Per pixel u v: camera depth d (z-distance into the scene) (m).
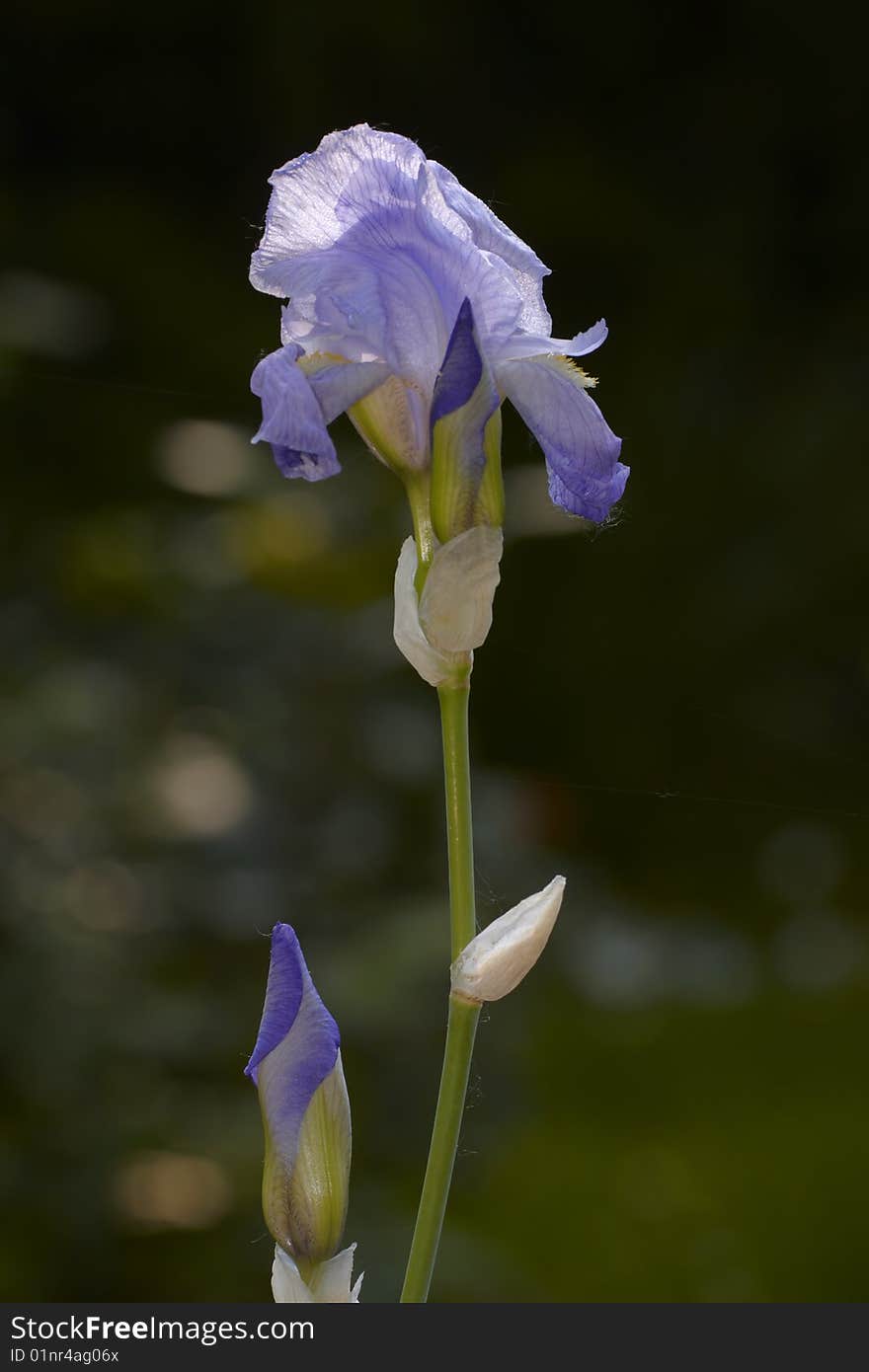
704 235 5.81
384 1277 2.24
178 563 3.08
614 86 5.96
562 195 5.83
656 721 3.84
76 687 2.74
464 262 1.11
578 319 5.77
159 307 5.49
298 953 1.12
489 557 1.12
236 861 2.69
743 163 5.83
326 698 3.01
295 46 5.81
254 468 3.25
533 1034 3.46
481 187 5.94
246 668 2.98
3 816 2.51
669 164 5.95
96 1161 2.19
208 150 5.95
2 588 3.05
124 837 2.62
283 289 1.12
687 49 5.85
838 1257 2.64
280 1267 1.14
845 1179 2.92
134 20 5.75
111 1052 2.29
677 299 5.73
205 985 2.55
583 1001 3.66
